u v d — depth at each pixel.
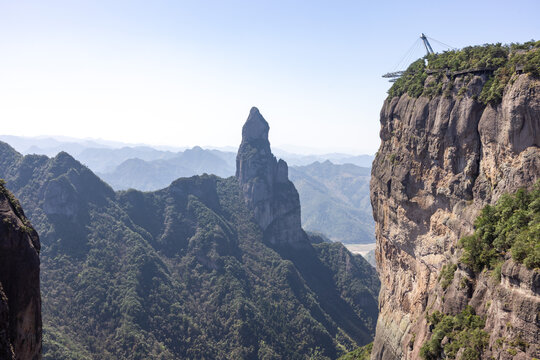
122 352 154.50
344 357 125.12
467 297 48.72
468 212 55.69
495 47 57.81
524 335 37.12
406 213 70.50
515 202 45.75
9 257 34.12
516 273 38.56
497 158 51.38
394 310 76.44
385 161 79.25
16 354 33.94
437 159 62.38
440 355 49.34
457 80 59.75
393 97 78.50
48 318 162.62
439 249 62.03
